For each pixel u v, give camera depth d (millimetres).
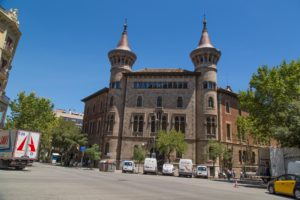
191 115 49594
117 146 50469
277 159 28312
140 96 52969
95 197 11703
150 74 53469
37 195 11078
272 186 19797
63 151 58219
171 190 17234
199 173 40094
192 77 51844
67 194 12078
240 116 50188
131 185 19234
